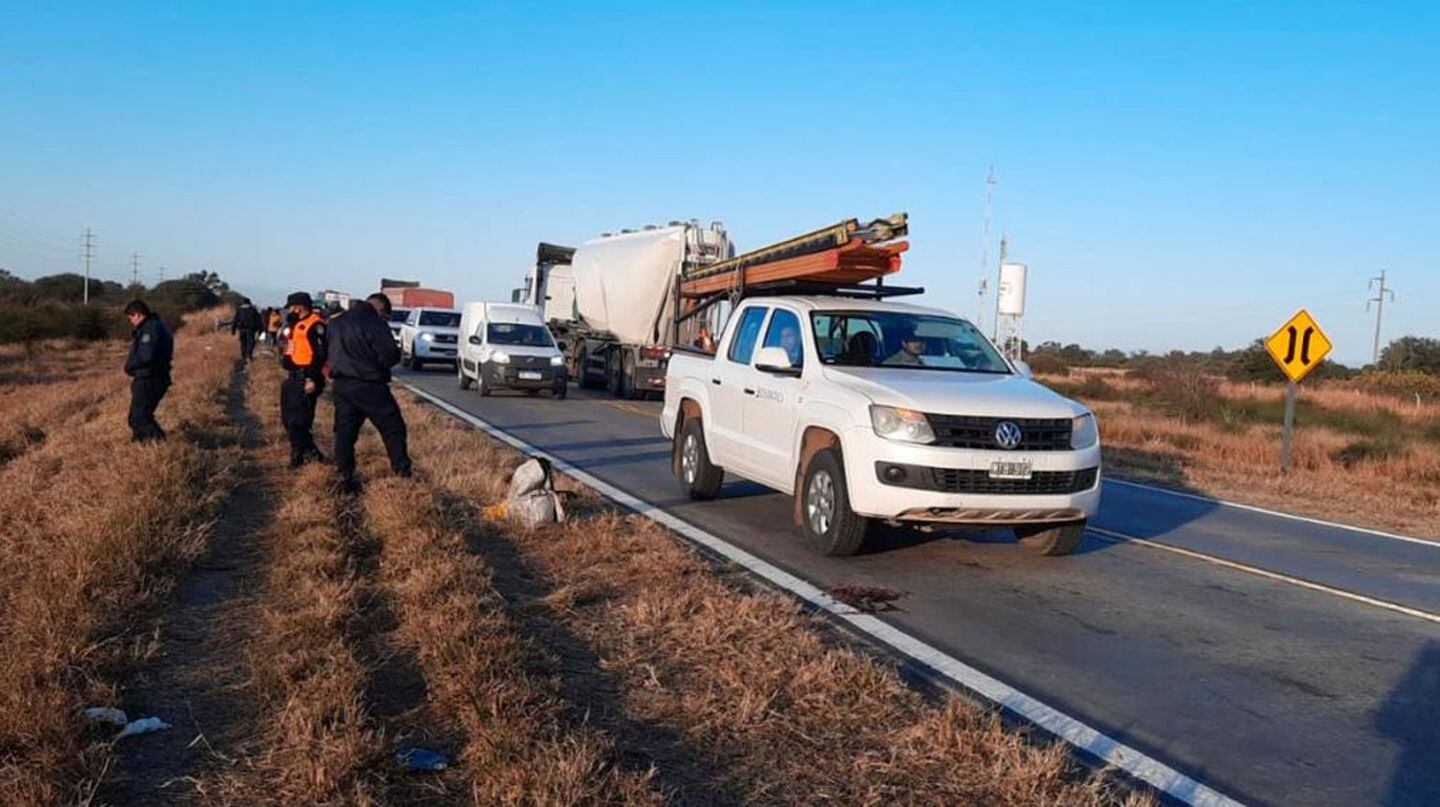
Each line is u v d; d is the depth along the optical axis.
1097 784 4.29
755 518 10.21
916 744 4.67
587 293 28.67
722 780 4.27
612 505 10.45
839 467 8.34
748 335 10.44
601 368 28.17
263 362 29.94
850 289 11.94
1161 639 6.83
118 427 13.19
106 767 3.97
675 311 25.11
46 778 3.84
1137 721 5.32
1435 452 20.20
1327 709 5.64
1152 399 34.84
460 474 10.73
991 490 7.90
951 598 7.57
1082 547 9.90
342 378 10.02
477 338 25.72
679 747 4.55
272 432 13.77
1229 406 30.98
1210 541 10.76
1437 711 5.66
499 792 3.91
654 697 5.07
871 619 6.89
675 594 6.75
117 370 32.53
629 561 7.68
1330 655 6.65
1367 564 9.95
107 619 5.63
